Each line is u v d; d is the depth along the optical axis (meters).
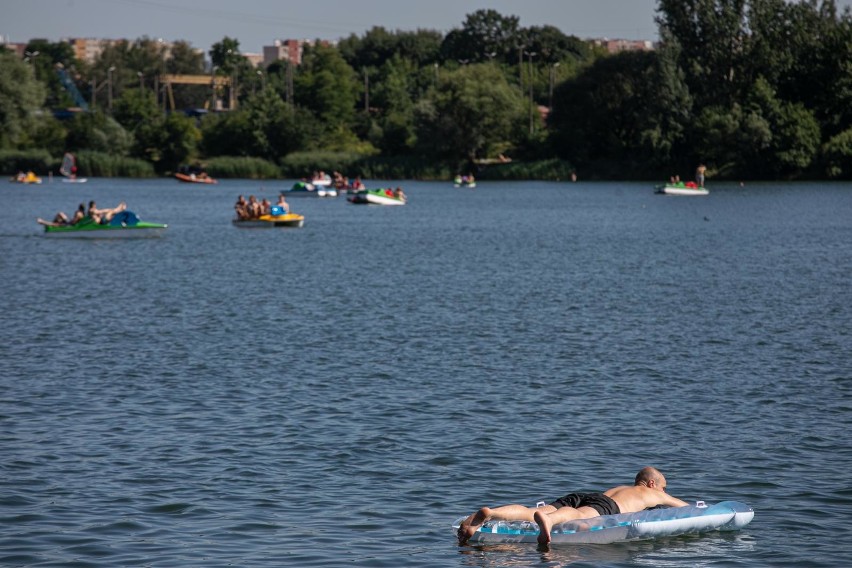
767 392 50.84
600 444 41.75
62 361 58.12
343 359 59.09
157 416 45.81
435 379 53.72
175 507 34.16
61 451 40.28
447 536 31.88
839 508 34.34
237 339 65.81
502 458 39.81
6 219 191.25
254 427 44.00
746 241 145.50
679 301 83.94
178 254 127.31
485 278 101.25
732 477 37.56
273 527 32.41
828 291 90.00
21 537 31.33
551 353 61.12
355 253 129.88
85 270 108.56
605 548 31.14
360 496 35.41
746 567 29.67
